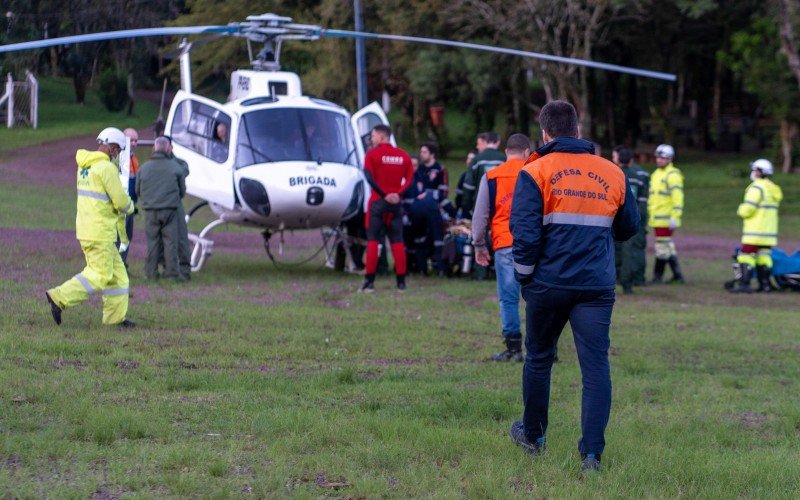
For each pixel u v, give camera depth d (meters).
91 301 10.34
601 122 53.19
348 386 7.23
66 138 33.12
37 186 27.19
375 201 13.00
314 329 9.75
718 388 7.94
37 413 5.76
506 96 44.03
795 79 41.31
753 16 40.22
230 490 4.52
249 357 8.15
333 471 4.92
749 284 15.90
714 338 10.61
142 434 5.46
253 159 13.99
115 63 31.72
